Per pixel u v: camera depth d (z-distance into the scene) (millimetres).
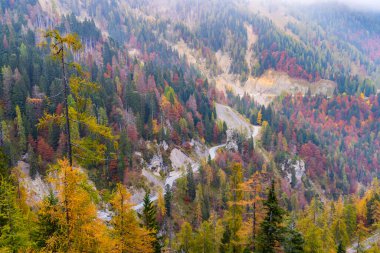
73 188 17281
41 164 87375
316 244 43812
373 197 81750
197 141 149000
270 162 148875
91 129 21141
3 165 34750
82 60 181375
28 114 99750
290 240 27781
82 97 21062
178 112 152250
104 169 95375
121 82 156750
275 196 26031
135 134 118750
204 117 176625
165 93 163750
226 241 45250
